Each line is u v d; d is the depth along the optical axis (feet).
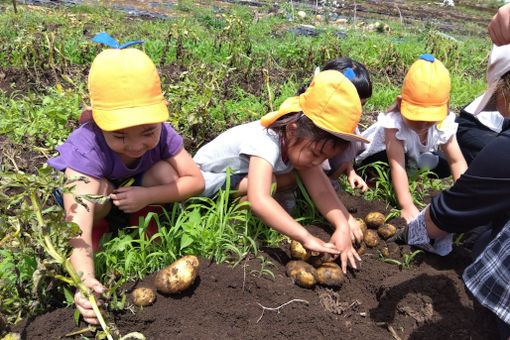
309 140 7.57
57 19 26.91
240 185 9.01
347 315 7.47
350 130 7.39
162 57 19.45
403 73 23.00
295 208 9.80
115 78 6.30
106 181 7.56
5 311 6.57
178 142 8.27
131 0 39.86
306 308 7.19
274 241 8.80
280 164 8.59
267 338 6.82
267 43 25.31
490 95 5.68
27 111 12.50
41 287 6.76
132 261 7.61
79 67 18.26
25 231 6.30
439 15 61.72
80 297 6.34
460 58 27.89
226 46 22.48
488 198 6.15
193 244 8.17
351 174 11.06
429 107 9.55
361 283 8.16
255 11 40.22
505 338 6.48
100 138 7.23
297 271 7.61
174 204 8.66
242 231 8.91
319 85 7.39
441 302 7.45
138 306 6.94
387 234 9.11
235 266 7.86
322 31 35.32
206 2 43.50
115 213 8.74
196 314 7.03
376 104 17.49
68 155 7.13
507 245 5.87
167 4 39.81
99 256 7.56
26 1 34.06
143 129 6.66
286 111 7.98
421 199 11.30
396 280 7.80
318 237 8.96
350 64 9.86
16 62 17.90
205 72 14.85
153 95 6.54
